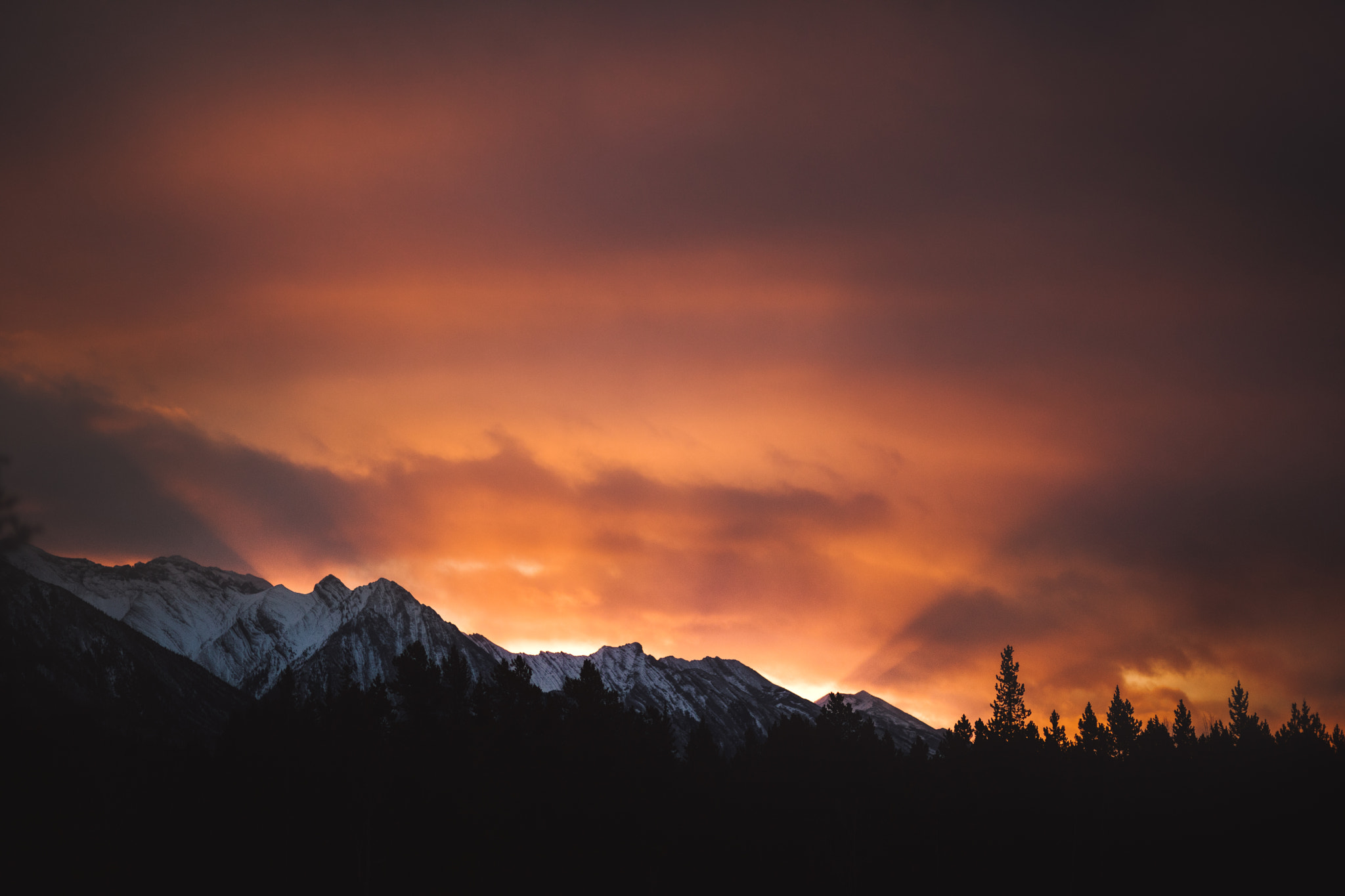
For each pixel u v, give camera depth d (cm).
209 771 9062
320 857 8475
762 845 10381
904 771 11925
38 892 5659
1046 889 11538
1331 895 11206
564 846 8594
